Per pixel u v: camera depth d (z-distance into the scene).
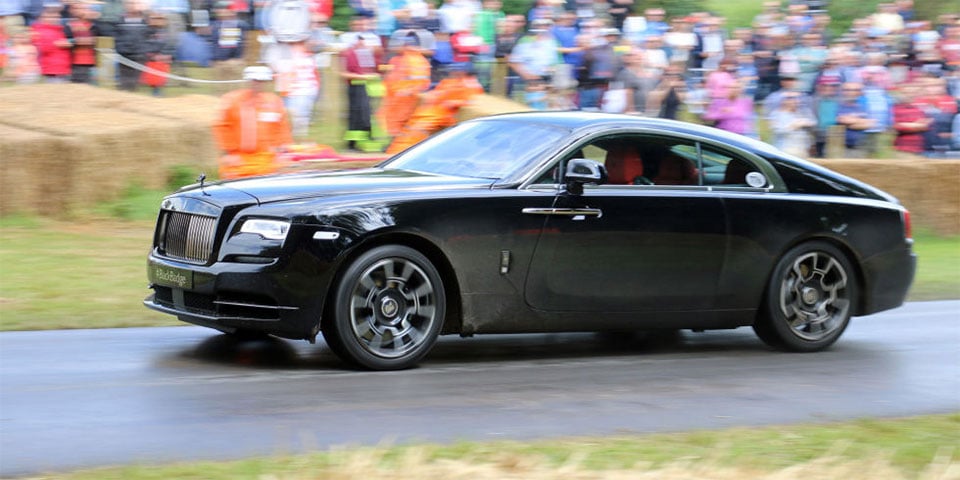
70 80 36.84
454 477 9.34
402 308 14.75
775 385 14.97
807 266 17.48
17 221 27.17
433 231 14.70
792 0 38.00
